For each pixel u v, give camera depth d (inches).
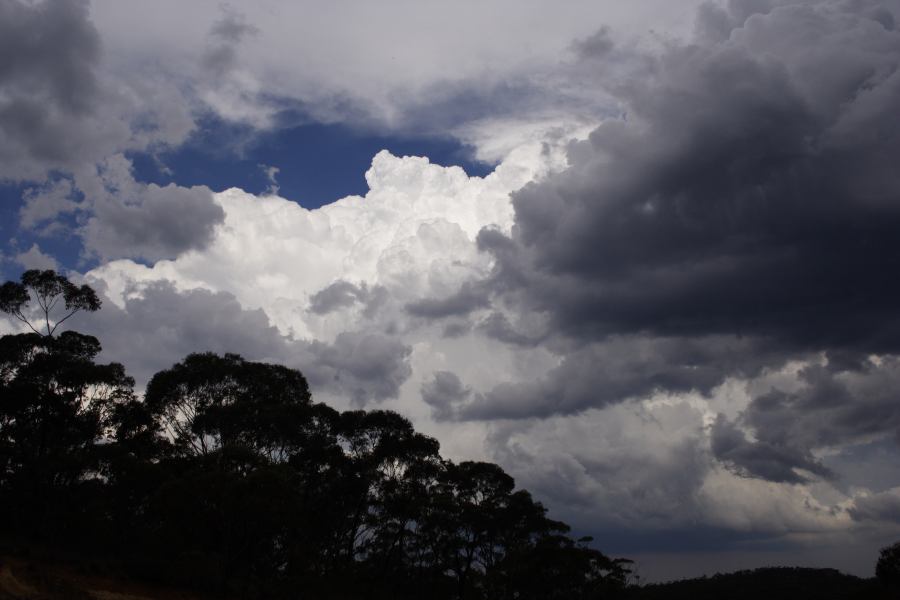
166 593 1646.2
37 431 2223.2
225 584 1777.8
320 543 2522.1
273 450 2481.5
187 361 2522.1
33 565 1473.9
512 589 2674.7
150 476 2047.2
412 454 2679.6
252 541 1963.6
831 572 4655.5
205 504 1846.7
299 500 1948.8
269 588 1935.3
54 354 2279.8
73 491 2057.1
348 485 2474.2
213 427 2370.8
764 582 4603.8
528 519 2837.1
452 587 2721.5
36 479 1998.0
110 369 2285.9
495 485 2876.5
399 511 2571.4
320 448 2496.3
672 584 4832.7
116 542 2073.1
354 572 2471.7
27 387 2149.4
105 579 1593.3
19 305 2375.7
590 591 2770.7
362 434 2677.2
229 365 2527.1
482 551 2824.8
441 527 2672.2
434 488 2755.9
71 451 2135.8
